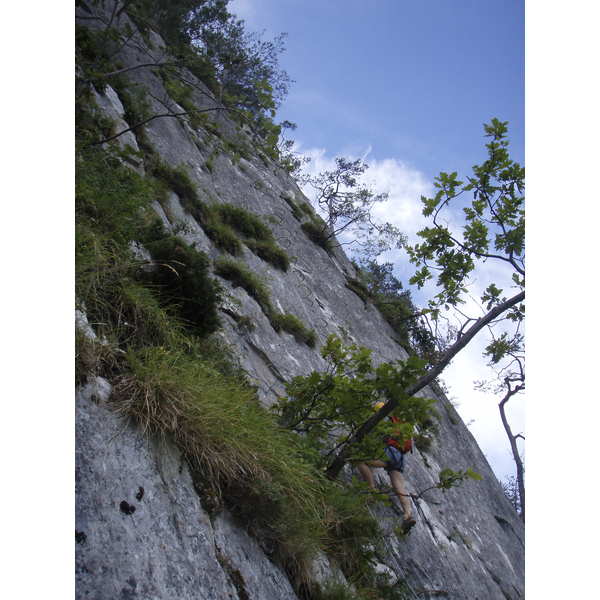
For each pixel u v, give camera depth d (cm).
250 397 378
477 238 533
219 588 245
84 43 613
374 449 444
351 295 1288
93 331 293
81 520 204
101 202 420
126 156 533
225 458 292
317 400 450
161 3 1526
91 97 612
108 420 249
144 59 1126
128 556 212
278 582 295
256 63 1781
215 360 460
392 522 565
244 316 651
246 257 860
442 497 834
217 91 1499
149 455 257
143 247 479
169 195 751
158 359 304
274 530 311
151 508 239
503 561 858
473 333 483
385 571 464
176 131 1037
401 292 1838
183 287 456
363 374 447
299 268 1122
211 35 1631
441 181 543
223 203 965
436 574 586
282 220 1253
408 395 438
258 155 1459
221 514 284
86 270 332
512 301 492
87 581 191
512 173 527
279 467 323
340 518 400
